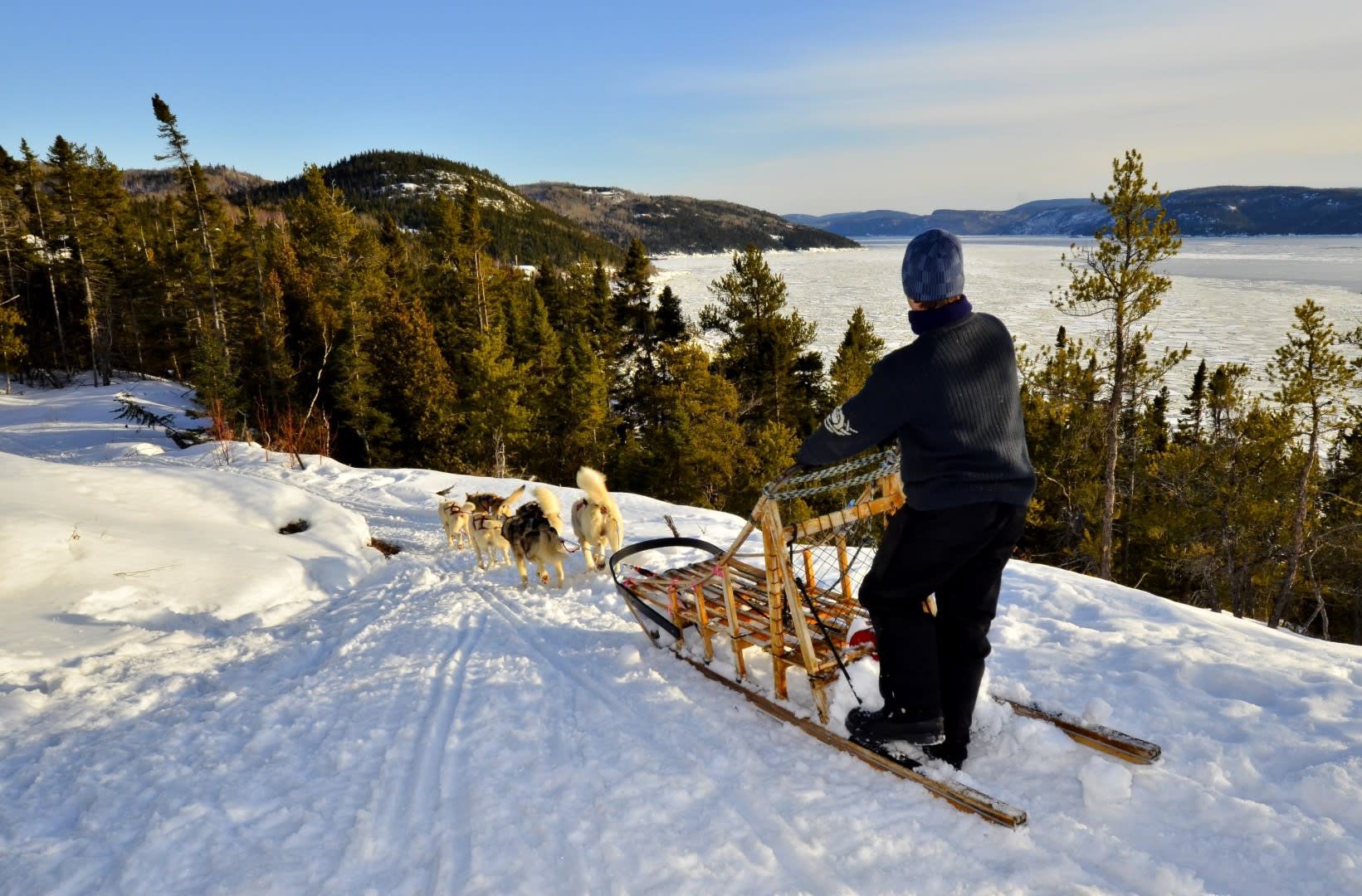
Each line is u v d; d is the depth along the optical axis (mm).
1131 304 16891
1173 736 3182
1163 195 16125
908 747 3025
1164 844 2539
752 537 9438
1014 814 2639
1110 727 3301
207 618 7391
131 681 5250
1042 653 4301
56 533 8227
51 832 3230
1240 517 19250
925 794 2912
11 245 49125
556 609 6555
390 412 37000
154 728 4316
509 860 2768
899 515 2895
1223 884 2348
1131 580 24547
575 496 14422
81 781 3641
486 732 3889
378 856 2893
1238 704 3385
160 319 51031
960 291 2754
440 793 3316
